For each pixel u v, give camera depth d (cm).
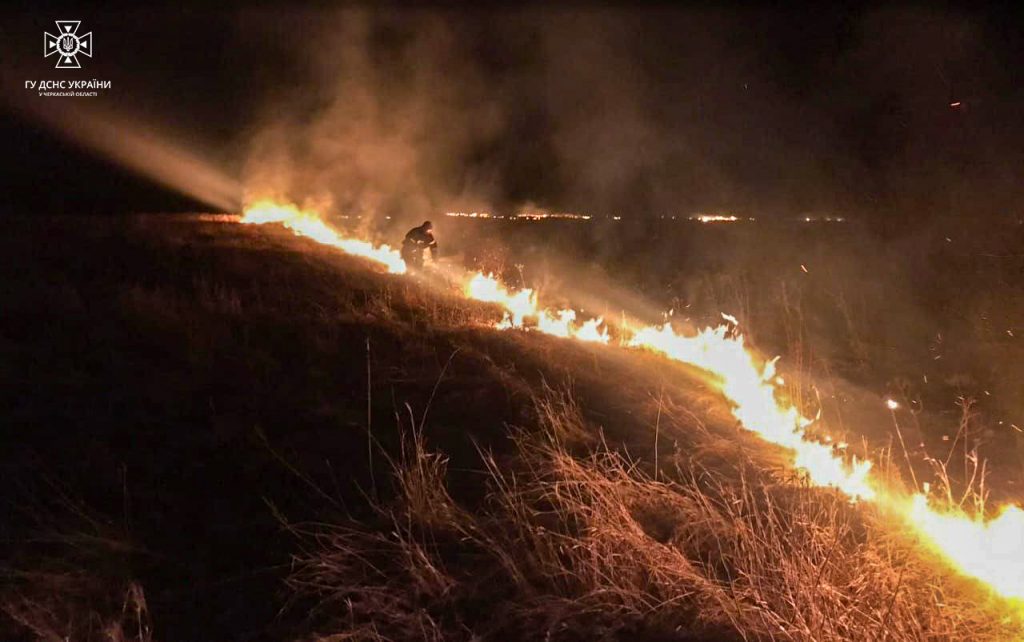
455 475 553
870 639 350
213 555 440
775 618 355
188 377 762
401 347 917
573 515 478
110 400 688
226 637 371
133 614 382
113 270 1388
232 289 1185
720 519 445
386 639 362
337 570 412
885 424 724
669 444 629
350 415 673
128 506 490
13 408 658
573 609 387
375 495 507
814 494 505
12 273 1265
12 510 477
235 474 546
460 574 420
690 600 392
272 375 784
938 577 415
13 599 384
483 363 852
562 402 660
